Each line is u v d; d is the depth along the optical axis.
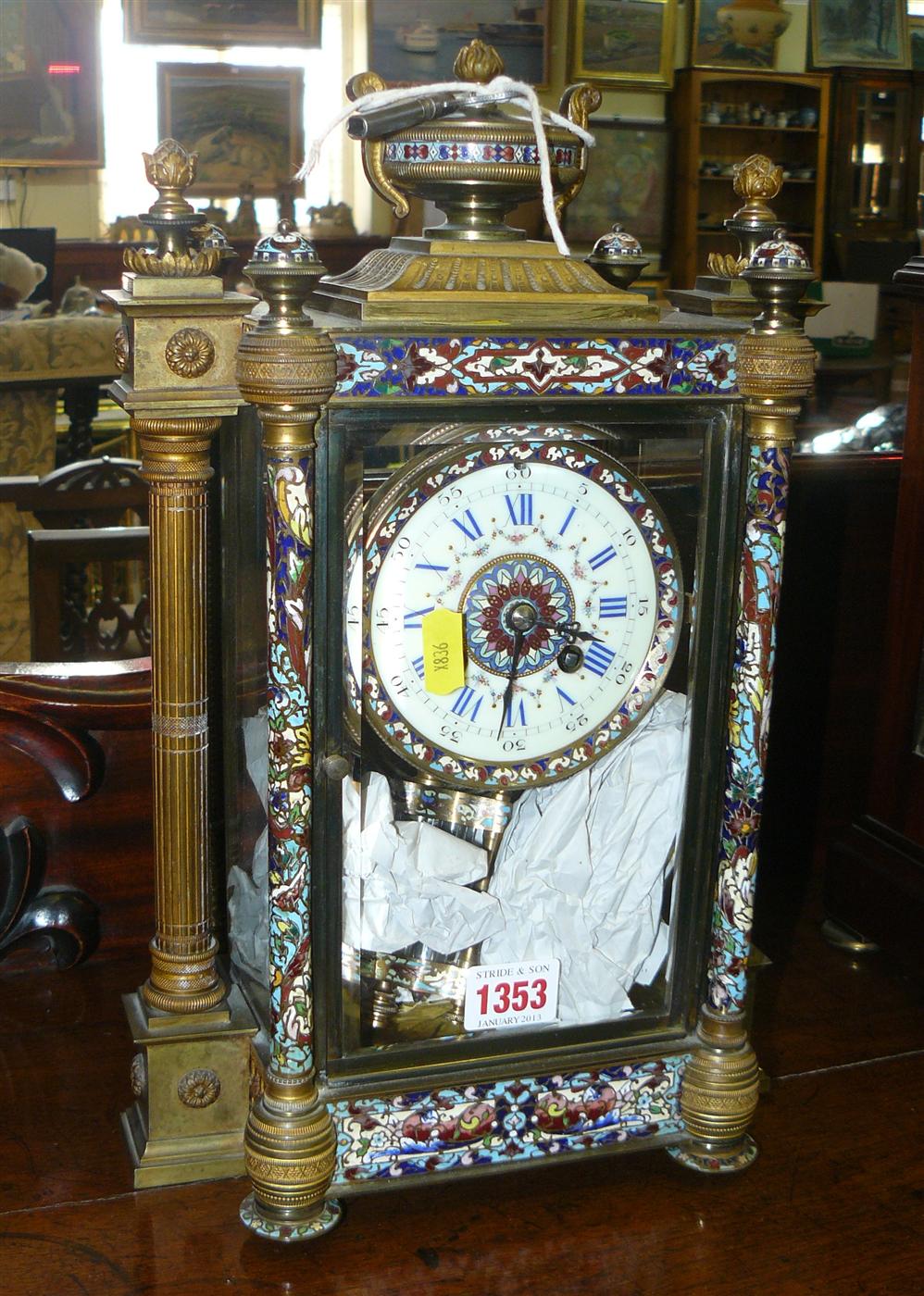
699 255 6.99
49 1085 1.23
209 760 1.20
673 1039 1.17
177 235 1.02
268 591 0.98
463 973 1.11
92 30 6.13
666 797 1.14
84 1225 1.07
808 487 1.66
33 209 6.37
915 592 1.50
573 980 1.14
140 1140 1.14
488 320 0.97
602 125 6.71
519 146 1.01
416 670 1.03
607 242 1.19
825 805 1.76
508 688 1.06
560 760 1.09
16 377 3.21
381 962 1.09
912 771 1.50
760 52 6.78
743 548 1.08
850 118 6.89
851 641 1.72
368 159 1.05
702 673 1.11
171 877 1.12
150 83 6.39
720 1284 1.04
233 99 6.42
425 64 6.55
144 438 1.06
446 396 0.97
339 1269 1.04
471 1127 1.11
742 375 1.04
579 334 0.99
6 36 6.02
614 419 1.03
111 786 1.38
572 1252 1.07
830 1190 1.15
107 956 1.43
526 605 1.04
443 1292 1.02
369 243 6.41
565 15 6.59
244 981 1.18
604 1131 1.15
